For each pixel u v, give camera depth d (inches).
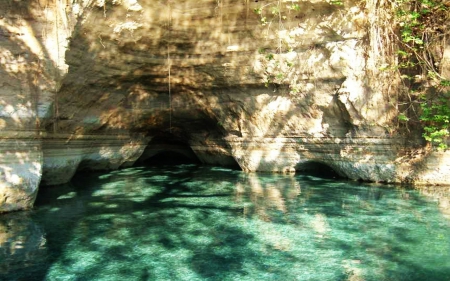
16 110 256.1
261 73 386.6
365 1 326.0
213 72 403.9
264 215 258.8
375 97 336.2
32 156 268.4
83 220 246.2
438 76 316.5
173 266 179.0
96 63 343.6
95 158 420.2
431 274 169.5
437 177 329.1
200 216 257.3
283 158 416.2
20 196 260.1
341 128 365.1
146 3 331.6
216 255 191.9
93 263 181.6
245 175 417.1
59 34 276.8
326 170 413.4
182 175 424.8
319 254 192.4
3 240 207.5
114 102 402.9
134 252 195.2
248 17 366.9
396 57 331.3
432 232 221.3
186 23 368.2
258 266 178.9
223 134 463.8
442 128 317.1
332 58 348.5
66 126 349.4
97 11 305.3
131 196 315.9
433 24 319.6
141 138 487.8
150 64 388.2
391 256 189.2
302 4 344.5
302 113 386.0
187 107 448.1
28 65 265.6
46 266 177.3
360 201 290.4
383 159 346.0
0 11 255.6
